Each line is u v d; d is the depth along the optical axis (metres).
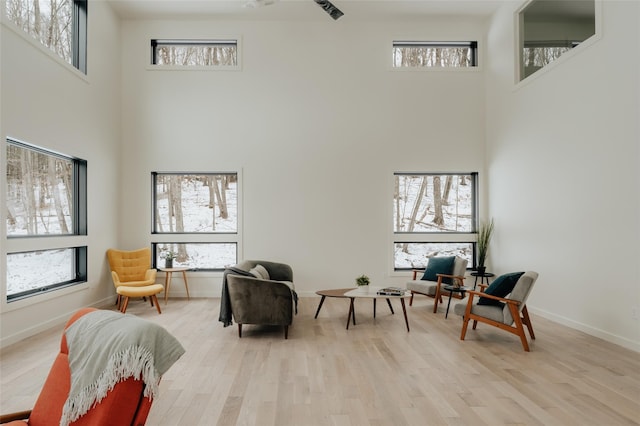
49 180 4.70
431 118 6.60
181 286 6.38
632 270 3.71
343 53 6.59
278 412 2.46
